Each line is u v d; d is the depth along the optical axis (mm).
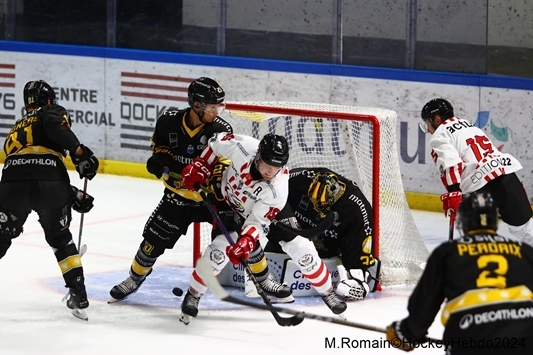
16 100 19344
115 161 18625
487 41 15883
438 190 15969
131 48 18672
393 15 16516
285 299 10703
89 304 10688
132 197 16766
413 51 16453
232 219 10008
